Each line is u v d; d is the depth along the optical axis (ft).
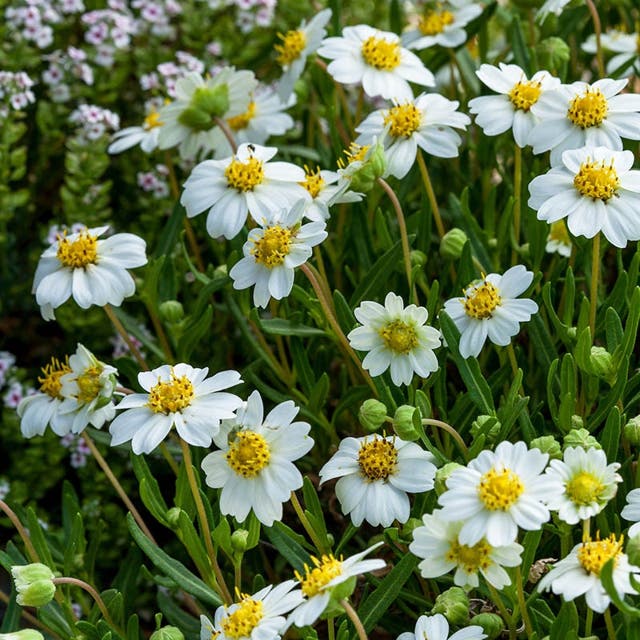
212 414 1.78
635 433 1.78
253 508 1.78
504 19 2.40
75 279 1.93
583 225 1.82
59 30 2.47
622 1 2.37
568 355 1.83
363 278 1.98
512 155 2.24
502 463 1.68
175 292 2.09
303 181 1.98
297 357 2.01
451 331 1.83
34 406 1.94
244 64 2.47
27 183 2.47
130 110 2.47
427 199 2.04
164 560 1.82
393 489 1.79
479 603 1.85
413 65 2.14
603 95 1.92
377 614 1.78
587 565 1.66
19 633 1.73
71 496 1.97
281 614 1.75
